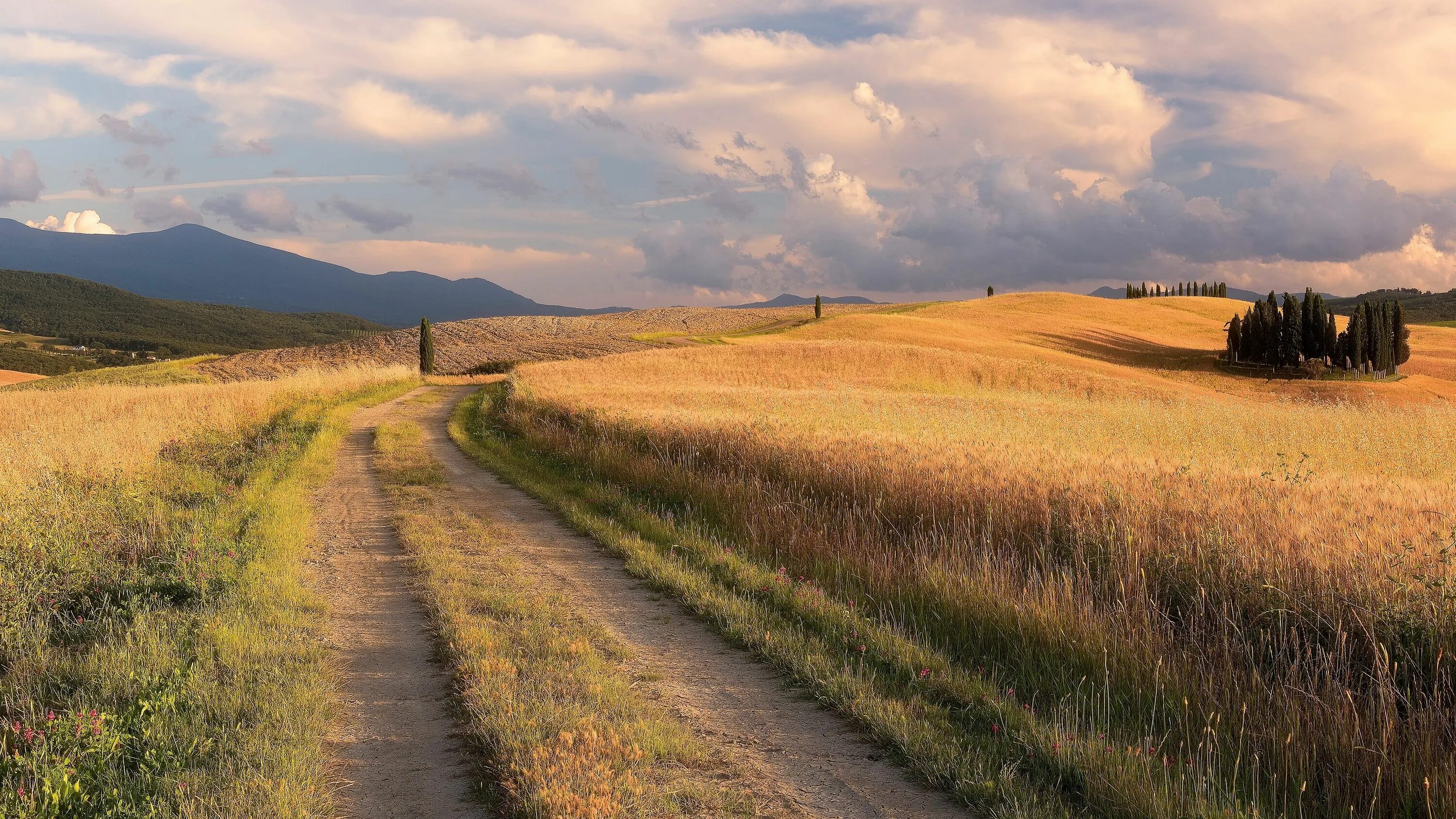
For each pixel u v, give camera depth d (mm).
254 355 114000
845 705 5496
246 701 5238
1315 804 4340
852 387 52750
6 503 9570
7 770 4277
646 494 13688
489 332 139250
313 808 4062
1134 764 4508
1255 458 18891
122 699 5359
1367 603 6172
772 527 10516
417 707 5453
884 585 8078
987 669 6340
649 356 63406
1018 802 4234
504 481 15930
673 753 4773
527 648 6457
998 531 9305
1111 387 59375
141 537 9219
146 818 3881
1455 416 25375
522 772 4316
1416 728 4906
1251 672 5867
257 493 12711
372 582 8688
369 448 20578
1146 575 7625
